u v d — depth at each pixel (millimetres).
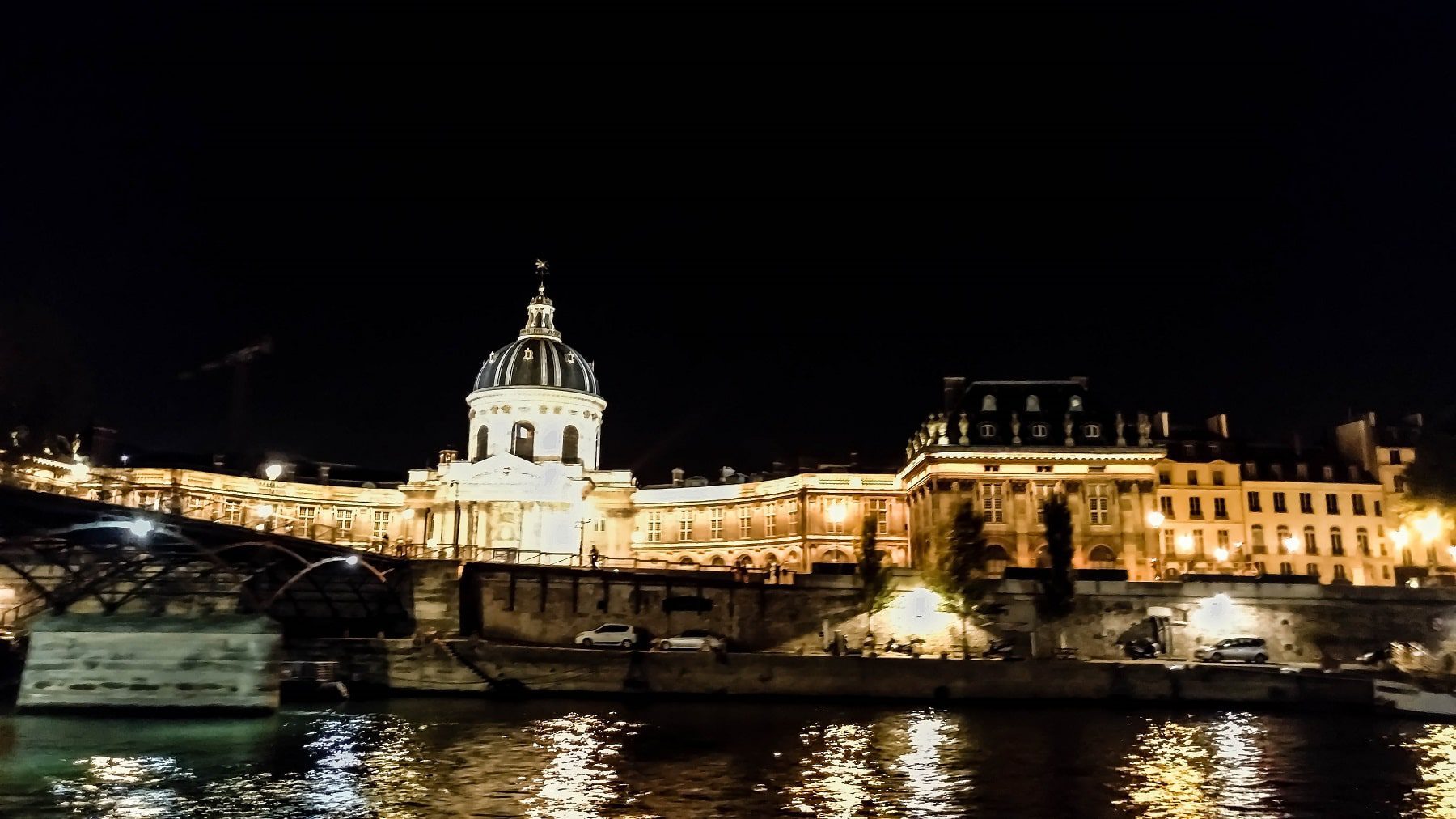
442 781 30453
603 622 59875
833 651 57469
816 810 27578
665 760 33688
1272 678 47312
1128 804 28531
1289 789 30328
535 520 78938
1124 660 58000
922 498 72812
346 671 49594
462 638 53594
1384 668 54562
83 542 46281
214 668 43094
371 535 86375
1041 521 68625
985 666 48250
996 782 30891
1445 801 29062
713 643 56750
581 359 87562
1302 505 76000
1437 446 68750
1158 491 75438
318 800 28125
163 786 29672
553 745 36219
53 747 35344
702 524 84250
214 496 81750
